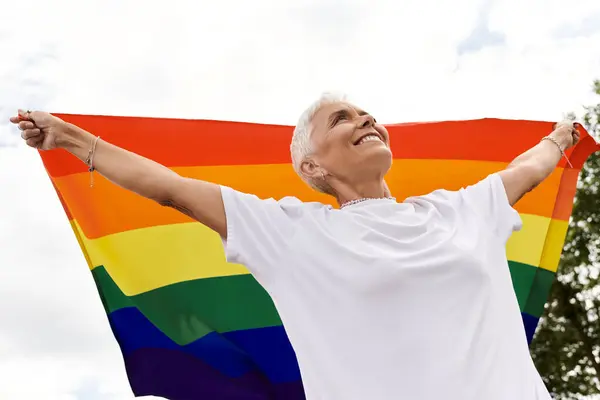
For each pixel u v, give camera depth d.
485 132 4.66
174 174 2.90
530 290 4.38
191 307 3.98
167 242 4.01
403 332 2.51
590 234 10.11
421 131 4.69
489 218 3.00
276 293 2.78
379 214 2.93
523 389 2.55
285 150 4.39
